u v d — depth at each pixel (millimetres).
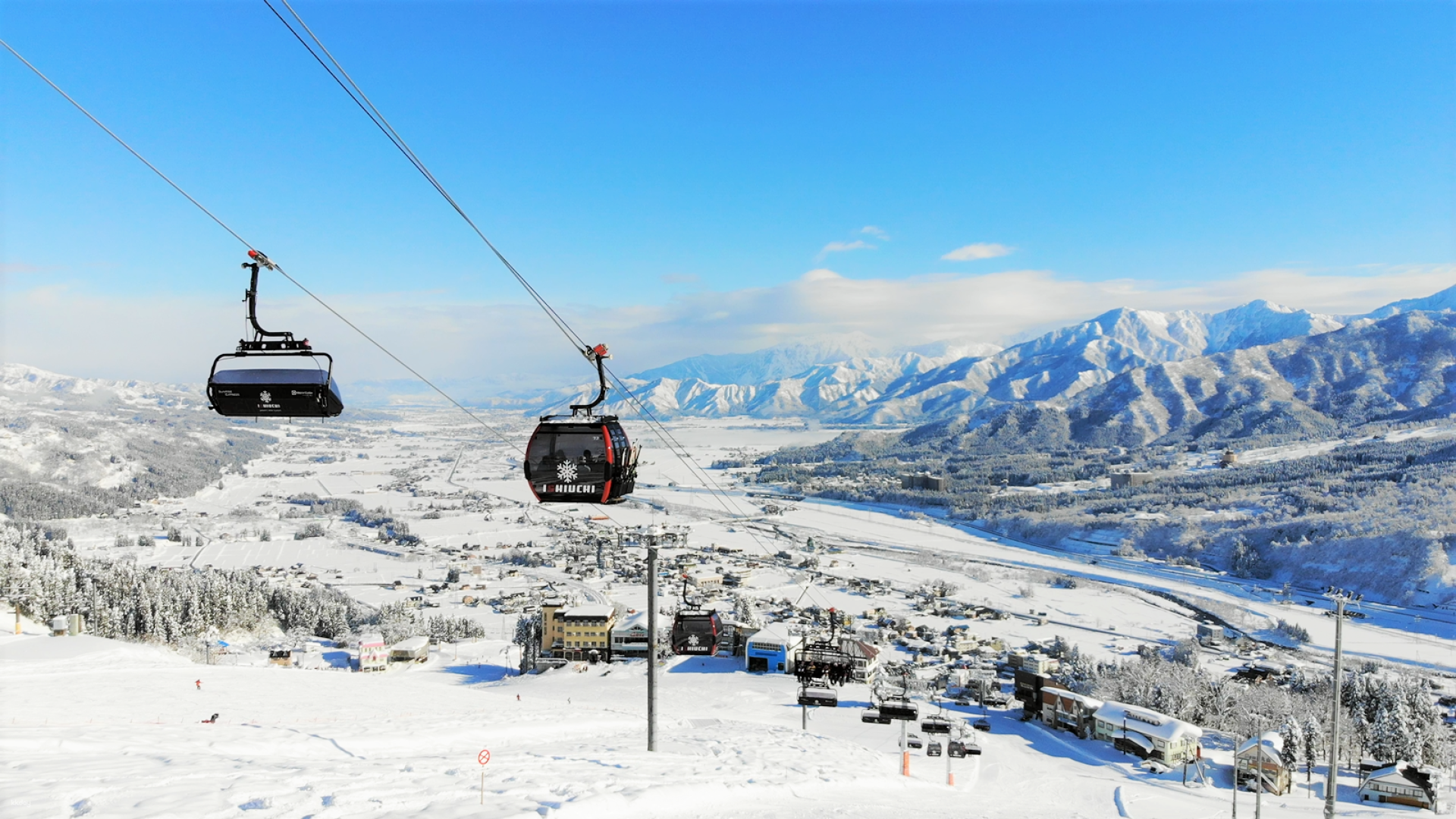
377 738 28844
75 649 74938
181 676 59312
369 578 182375
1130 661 109875
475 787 16172
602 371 25562
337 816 12742
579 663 97938
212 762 17688
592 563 196875
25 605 109000
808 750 33875
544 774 18875
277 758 21438
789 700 72438
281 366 17016
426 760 22281
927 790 31594
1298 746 67750
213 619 126812
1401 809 54375
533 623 120000
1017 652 107812
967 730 48594
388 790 14859
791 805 20047
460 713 43969
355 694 53656
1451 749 74000
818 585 173000
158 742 22844
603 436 23766
